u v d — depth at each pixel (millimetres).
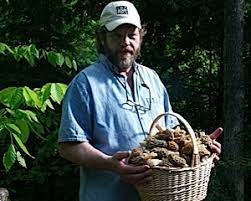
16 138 2709
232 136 7570
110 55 2693
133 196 2670
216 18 8445
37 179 8734
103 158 2504
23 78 8375
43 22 8539
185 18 8586
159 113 2805
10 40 8531
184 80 9367
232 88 7598
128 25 2652
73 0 8633
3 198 3912
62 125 2627
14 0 8477
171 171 2373
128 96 2695
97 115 2627
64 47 8492
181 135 2521
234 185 7457
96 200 2668
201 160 2477
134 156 2441
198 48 9180
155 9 8453
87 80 2648
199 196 2479
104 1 8680
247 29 8547
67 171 8883
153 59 8922
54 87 2756
